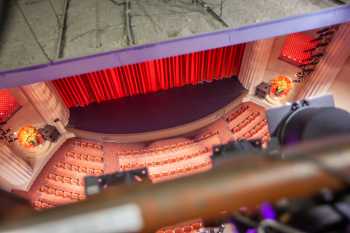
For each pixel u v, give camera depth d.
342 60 13.35
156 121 16.16
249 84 16.16
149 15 8.77
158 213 0.71
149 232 0.72
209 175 0.77
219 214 0.75
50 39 8.49
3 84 8.25
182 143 16.11
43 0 9.34
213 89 16.77
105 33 8.49
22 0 9.37
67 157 15.88
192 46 8.50
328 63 13.62
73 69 8.34
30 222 0.69
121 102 16.69
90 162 15.77
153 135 16.05
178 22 8.55
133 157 15.88
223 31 8.37
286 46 15.08
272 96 16.19
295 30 8.76
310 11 8.47
